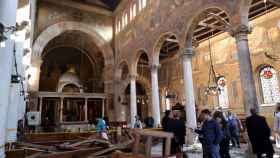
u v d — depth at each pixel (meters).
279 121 7.88
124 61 24.47
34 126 19.66
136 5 22.28
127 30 24.11
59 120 25.88
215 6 12.21
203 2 13.02
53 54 32.97
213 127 6.61
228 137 7.60
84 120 26.61
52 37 25.02
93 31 27.14
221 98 19.45
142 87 30.30
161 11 17.58
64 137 13.48
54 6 25.73
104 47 27.44
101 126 13.62
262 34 16.53
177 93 24.38
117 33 27.11
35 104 22.98
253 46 17.20
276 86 15.67
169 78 26.00
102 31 27.73
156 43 17.88
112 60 27.19
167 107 26.12
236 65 18.12
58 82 32.84
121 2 25.77
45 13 25.08
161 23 17.39
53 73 32.94
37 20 24.48
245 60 10.34
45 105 27.22
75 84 33.59
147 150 5.36
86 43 30.12
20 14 11.20
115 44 27.41
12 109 9.32
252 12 16.17
